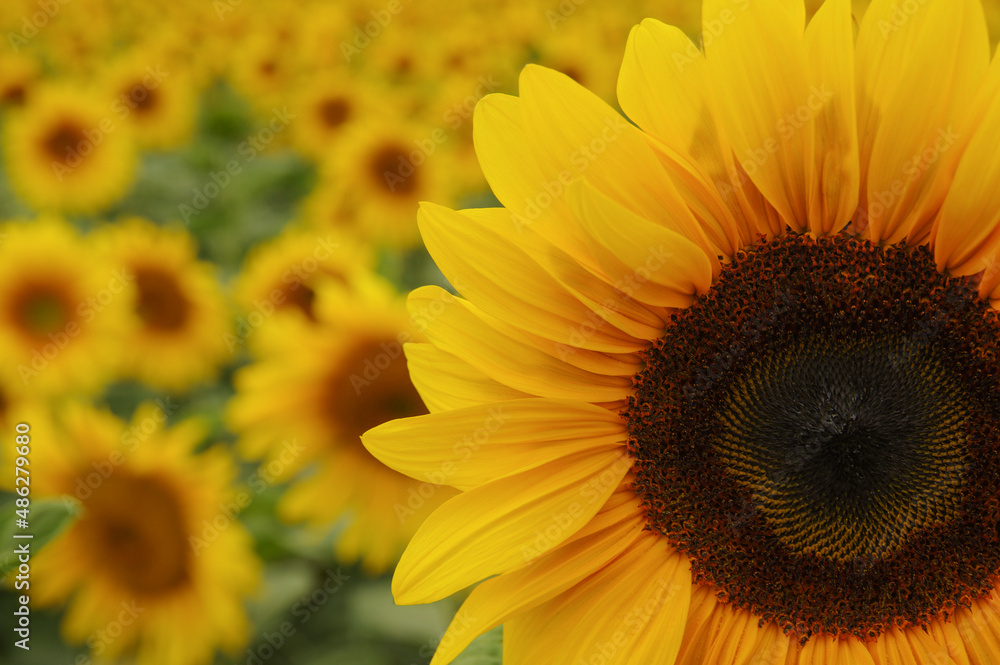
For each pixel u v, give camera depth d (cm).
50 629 78
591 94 53
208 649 72
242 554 72
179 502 72
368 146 103
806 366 56
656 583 56
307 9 166
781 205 55
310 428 73
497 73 135
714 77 54
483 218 54
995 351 56
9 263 80
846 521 56
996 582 56
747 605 56
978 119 53
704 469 56
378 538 73
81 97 115
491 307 54
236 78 152
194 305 87
